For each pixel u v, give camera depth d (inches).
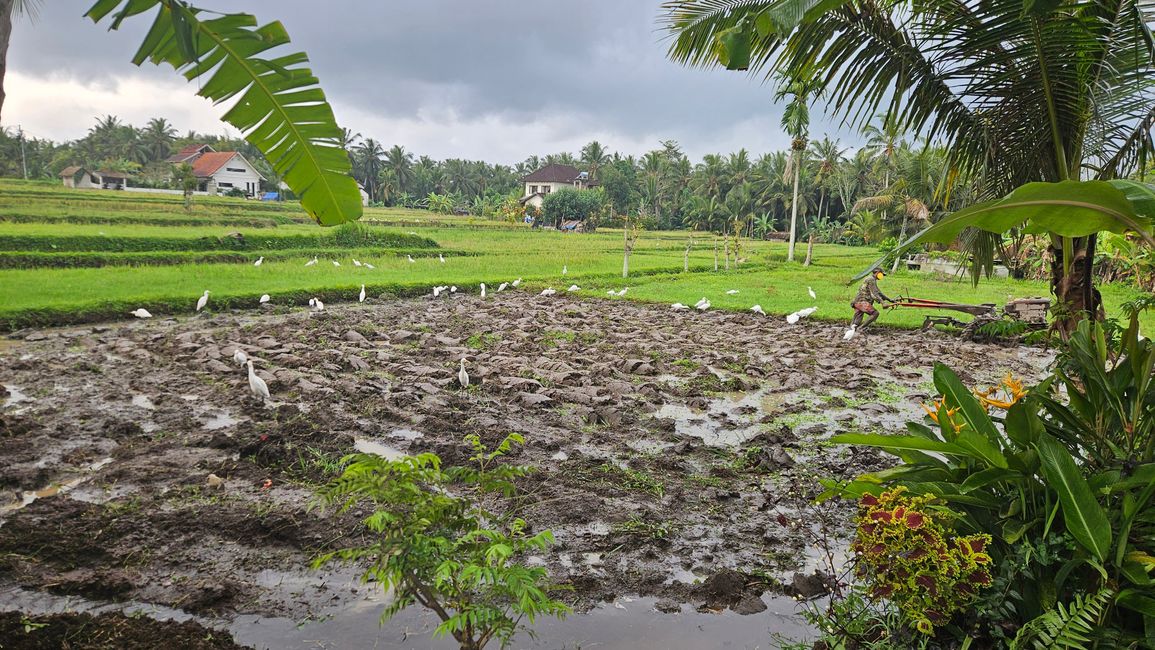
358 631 154.0
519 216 2758.4
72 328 542.3
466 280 920.3
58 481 231.5
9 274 768.9
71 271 829.2
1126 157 234.5
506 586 125.4
